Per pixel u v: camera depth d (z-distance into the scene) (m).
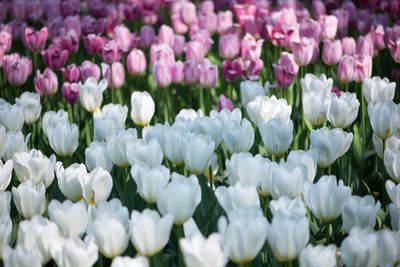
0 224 4.68
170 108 9.02
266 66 9.91
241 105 8.78
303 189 5.22
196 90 9.31
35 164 5.69
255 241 4.20
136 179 5.25
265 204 5.51
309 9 13.25
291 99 8.78
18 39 10.94
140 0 11.43
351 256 4.30
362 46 8.81
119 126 6.74
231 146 6.07
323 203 4.97
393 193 5.21
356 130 7.38
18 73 8.50
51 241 4.50
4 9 11.59
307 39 8.47
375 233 4.47
